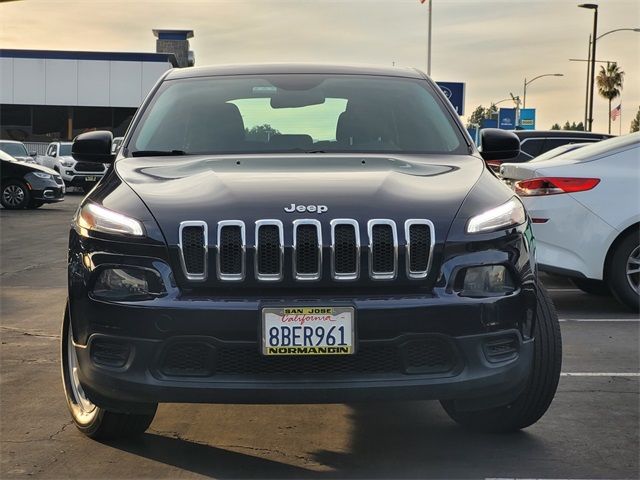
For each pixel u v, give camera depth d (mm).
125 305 3008
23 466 3350
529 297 3189
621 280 6508
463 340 2996
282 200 3123
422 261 3047
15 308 7184
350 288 3008
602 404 4238
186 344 2973
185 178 3455
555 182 6441
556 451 3537
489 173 3658
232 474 3273
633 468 3326
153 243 3037
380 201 3135
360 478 3229
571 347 5582
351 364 2982
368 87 4516
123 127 35844
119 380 3035
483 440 3689
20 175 19234
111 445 3621
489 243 3105
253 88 4469
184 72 4730
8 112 35375
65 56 35281
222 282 2990
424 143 4145
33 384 4625
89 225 3207
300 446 3623
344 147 4109
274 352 2930
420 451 3551
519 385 3188
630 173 6441
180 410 4168
